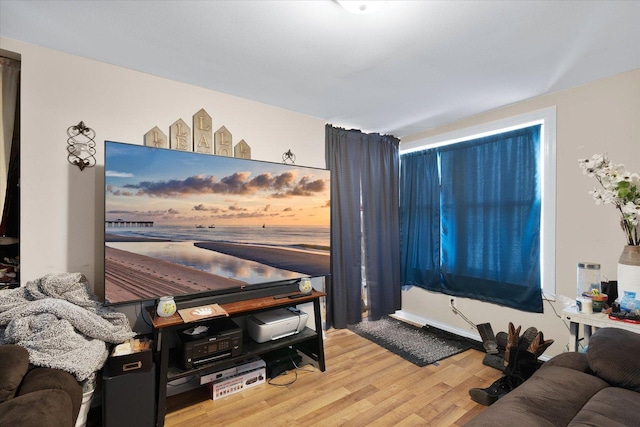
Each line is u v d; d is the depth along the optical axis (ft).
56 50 6.40
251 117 9.01
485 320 10.36
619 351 4.90
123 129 7.10
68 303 5.56
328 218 9.73
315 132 10.52
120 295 6.35
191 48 6.30
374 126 11.64
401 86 8.13
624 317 5.90
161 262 6.82
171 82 7.72
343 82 7.88
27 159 6.13
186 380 7.45
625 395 4.41
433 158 12.01
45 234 6.28
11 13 5.20
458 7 5.04
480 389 7.01
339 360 8.99
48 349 4.91
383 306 12.42
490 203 10.26
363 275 12.25
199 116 8.07
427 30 5.66
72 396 4.50
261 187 8.33
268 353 8.69
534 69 7.27
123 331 6.11
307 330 8.72
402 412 6.58
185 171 7.16
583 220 8.16
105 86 6.90
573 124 8.31
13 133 6.47
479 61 6.85
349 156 11.64
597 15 5.26
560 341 8.59
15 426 3.43
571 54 6.58
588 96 8.04
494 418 4.06
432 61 6.83
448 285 11.48
